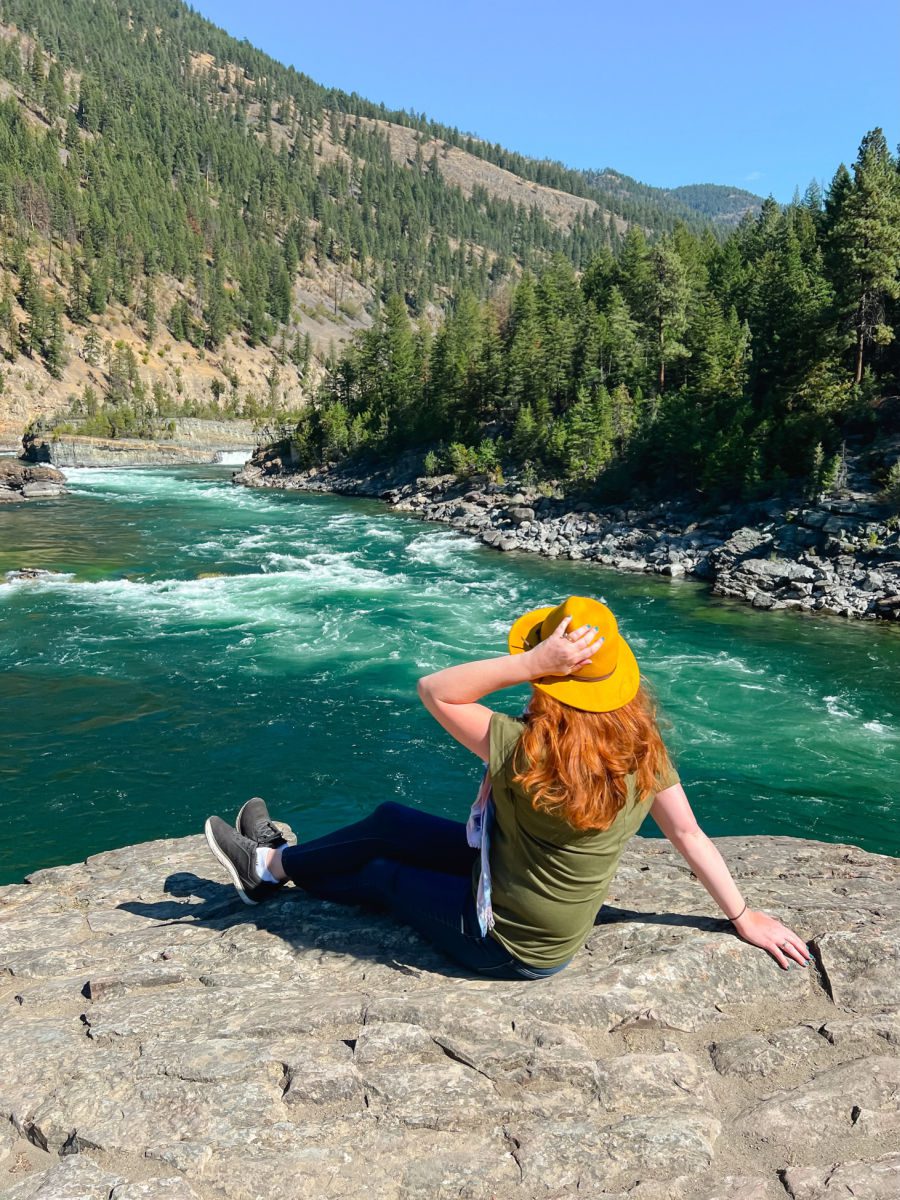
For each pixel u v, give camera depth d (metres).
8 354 144.75
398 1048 3.07
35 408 140.50
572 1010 3.22
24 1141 2.93
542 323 87.12
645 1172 2.61
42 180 184.12
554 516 55.16
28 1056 3.27
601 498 55.94
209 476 94.69
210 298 190.88
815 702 21.77
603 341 76.94
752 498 46.84
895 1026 3.16
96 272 171.25
